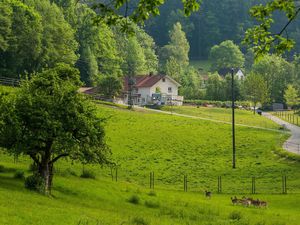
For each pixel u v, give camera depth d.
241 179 65.19
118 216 32.97
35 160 39.69
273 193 56.50
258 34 17.28
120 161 73.00
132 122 104.50
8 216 25.58
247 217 37.53
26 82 41.16
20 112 37.94
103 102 125.25
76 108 38.94
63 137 37.81
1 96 39.41
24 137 37.81
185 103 168.88
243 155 81.81
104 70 170.38
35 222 25.62
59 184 43.47
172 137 94.00
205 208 41.66
